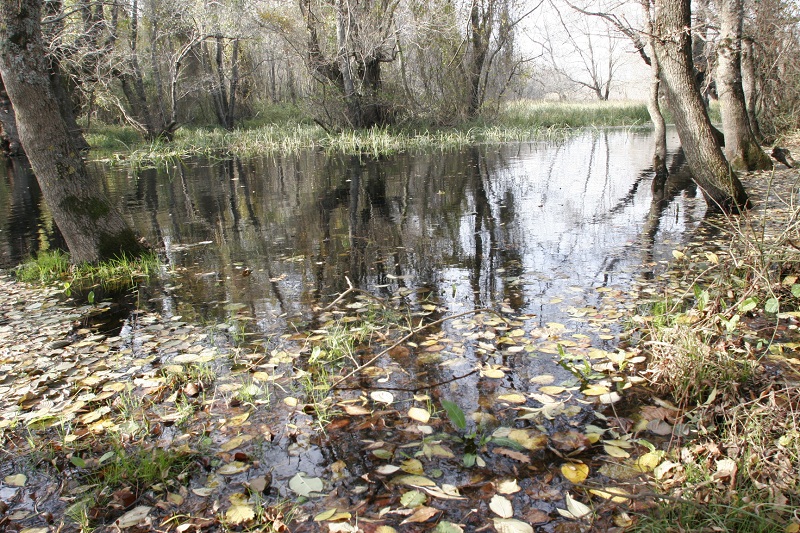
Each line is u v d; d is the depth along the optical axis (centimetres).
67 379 321
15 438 269
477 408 272
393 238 612
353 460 238
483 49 2089
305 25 1927
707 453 223
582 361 313
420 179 1040
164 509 215
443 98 2103
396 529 198
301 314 405
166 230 703
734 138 916
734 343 311
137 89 2098
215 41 2522
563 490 214
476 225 655
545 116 2250
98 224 545
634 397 276
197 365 330
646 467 223
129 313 425
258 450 248
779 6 1262
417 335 358
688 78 638
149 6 1997
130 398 297
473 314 386
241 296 449
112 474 236
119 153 1731
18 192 1092
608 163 1165
